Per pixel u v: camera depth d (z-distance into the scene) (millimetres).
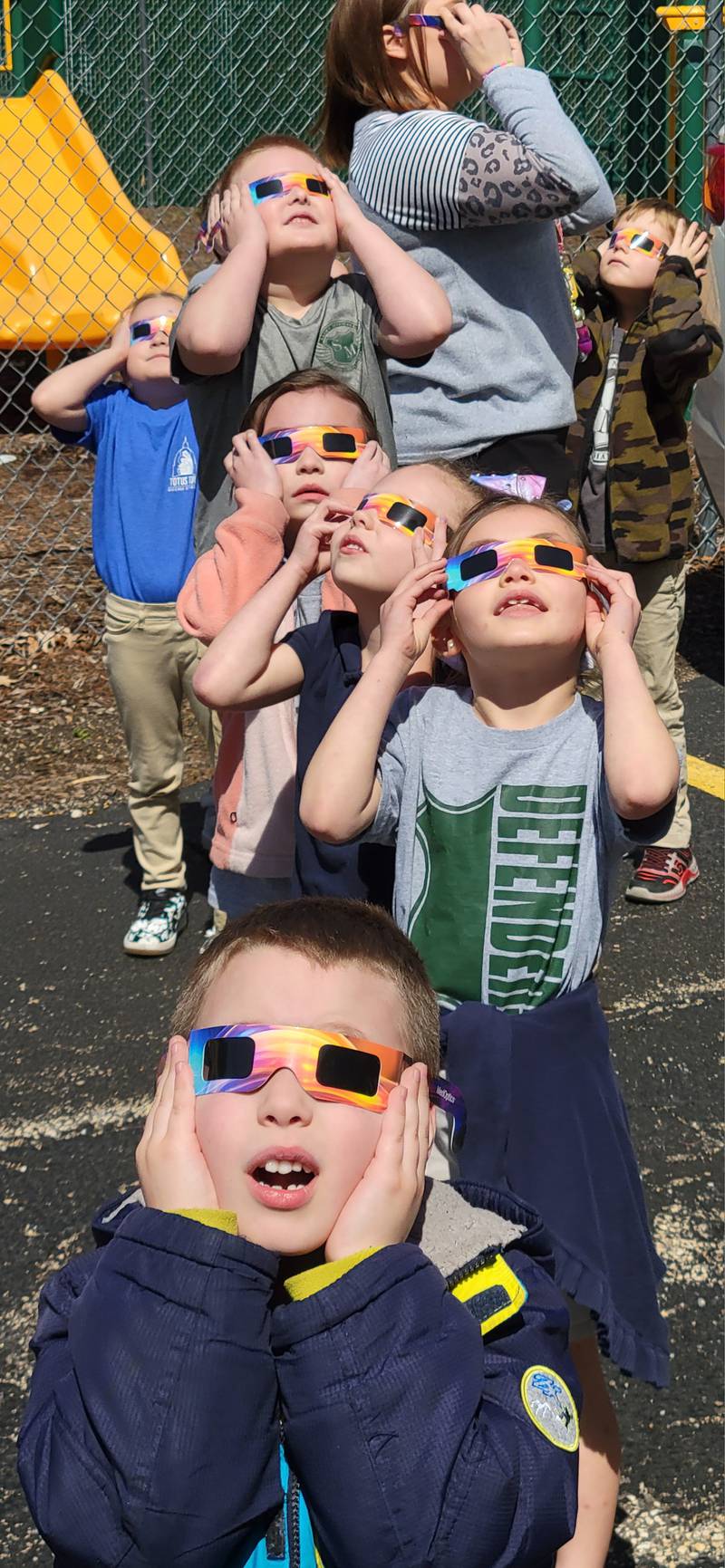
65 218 9672
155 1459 1233
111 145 12898
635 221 4191
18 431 9344
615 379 4156
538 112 3064
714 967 3908
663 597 4184
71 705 6082
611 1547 2166
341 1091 1355
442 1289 1331
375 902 2240
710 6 7371
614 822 1879
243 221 2934
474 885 1889
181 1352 1254
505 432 3242
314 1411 1252
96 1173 3139
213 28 10555
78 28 11578
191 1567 1253
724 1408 2434
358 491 2422
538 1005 1890
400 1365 1264
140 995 3908
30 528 8039
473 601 1890
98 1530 1256
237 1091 1359
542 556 1880
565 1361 1448
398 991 1462
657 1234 2840
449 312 3021
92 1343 1275
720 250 4859
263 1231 1340
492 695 1941
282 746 2672
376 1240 1336
